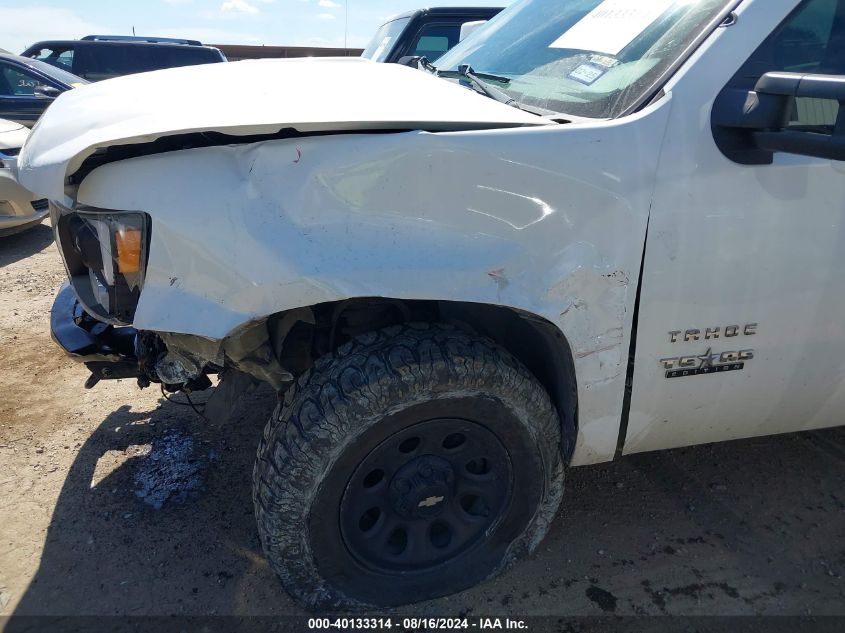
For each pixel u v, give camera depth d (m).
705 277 1.88
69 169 1.68
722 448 2.97
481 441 1.97
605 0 2.41
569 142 1.73
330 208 1.64
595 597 2.19
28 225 5.88
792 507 2.62
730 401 2.11
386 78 2.35
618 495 2.67
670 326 1.91
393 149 1.65
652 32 2.04
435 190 1.67
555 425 2.02
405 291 1.66
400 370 1.76
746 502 2.64
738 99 1.77
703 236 1.83
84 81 9.15
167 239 1.63
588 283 1.79
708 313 1.92
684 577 2.28
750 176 1.83
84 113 1.96
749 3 1.87
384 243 1.67
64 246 2.13
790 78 1.59
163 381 2.01
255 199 1.64
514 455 2.02
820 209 1.90
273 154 1.65
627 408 2.04
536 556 2.36
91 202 1.73
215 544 2.38
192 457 2.84
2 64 8.28
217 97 1.95
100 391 3.34
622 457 2.90
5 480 2.65
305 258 1.62
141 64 10.88
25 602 2.12
